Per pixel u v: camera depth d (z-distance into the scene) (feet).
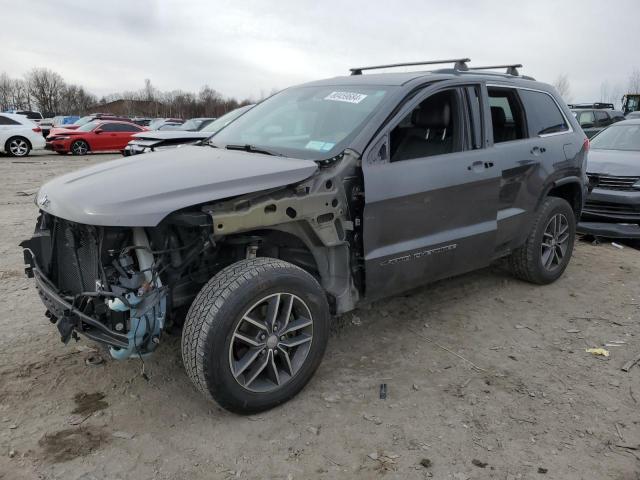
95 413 9.95
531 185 15.11
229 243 10.28
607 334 13.64
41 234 11.00
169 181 9.53
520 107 15.29
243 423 9.77
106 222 8.57
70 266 10.23
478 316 14.51
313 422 9.83
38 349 12.21
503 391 10.93
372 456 8.95
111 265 9.15
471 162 13.04
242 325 9.66
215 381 9.14
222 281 9.30
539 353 12.57
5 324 13.41
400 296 15.72
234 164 10.52
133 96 328.49
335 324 13.84
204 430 9.55
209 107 304.30
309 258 11.61
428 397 10.66
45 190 10.62
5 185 38.37
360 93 12.76
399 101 12.00
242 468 8.66
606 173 22.77
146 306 8.92
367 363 11.96
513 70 16.19
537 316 14.61
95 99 335.67
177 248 9.32
